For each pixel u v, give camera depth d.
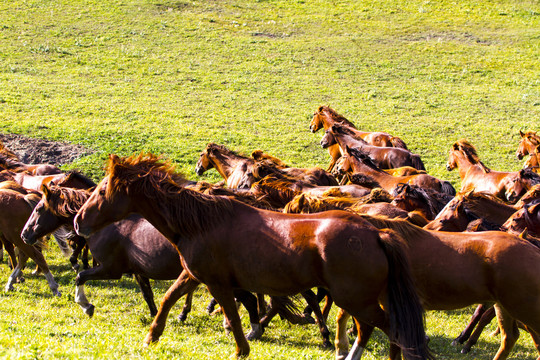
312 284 7.86
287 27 56.97
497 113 36.84
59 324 10.45
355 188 14.27
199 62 46.56
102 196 8.81
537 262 7.70
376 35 55.59
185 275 9.23
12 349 6.91
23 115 32.47
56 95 37.19
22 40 49.09
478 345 11.23
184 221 8.33
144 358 7.58
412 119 35.28
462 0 66.19
